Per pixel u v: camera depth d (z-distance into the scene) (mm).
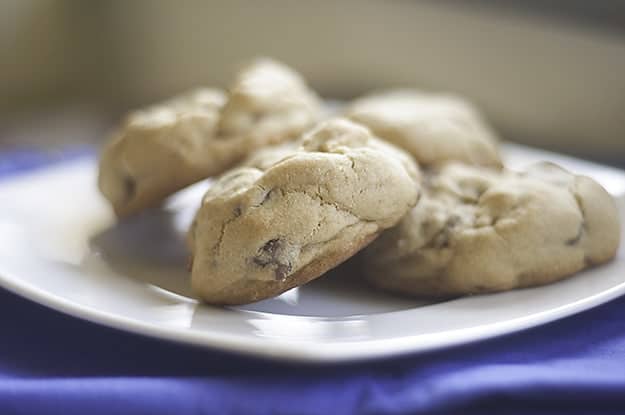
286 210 250
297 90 334
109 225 327
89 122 729
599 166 350
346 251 254
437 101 365
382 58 588
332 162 254
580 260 267
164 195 314
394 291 276
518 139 517
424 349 224
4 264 286
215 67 708
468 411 219
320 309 262
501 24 507
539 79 496
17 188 356
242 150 310
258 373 232
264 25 659
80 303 253
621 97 461
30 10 761
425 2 548
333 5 607
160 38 746
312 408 212
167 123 311
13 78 770
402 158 276
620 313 256
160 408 213
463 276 265
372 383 221
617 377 219
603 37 462
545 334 246
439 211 279
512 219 267
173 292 274
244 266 252
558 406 219
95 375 234
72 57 803
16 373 234
